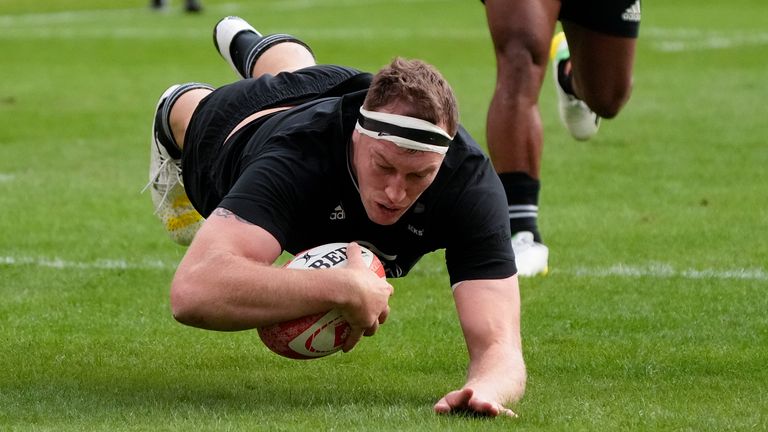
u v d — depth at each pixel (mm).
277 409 15188
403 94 13758
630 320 20859
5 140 41406
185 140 17562
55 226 28938
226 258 14141
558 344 19438
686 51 66250
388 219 14234
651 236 27641
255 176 14617
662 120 44531
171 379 17156
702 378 17312
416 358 18594
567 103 30016
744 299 22156
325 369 17906
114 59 64250
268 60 20562
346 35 73188
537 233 24234
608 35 25234
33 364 17938
